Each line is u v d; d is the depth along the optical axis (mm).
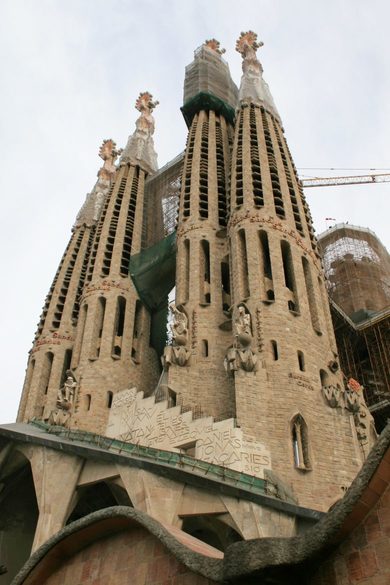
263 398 40344
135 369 62406
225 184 67312
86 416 56344
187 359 49750
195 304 54000
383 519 10742
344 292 78062
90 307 66000
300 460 38094
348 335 66938
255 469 36500
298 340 44500
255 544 11055
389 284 80750
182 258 59469
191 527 36000
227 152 72688
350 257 81500
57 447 41625
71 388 58000
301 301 47719
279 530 29688
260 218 53281
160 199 84938
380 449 11008
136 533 13414
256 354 43156
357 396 41844
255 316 45750
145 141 94125
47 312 73938
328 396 41375
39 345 70062
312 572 11172
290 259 51344
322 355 45375
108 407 57781
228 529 34125
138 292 68375
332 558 11047
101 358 60938
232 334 51156
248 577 10836
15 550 46906
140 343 64812
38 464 42469
